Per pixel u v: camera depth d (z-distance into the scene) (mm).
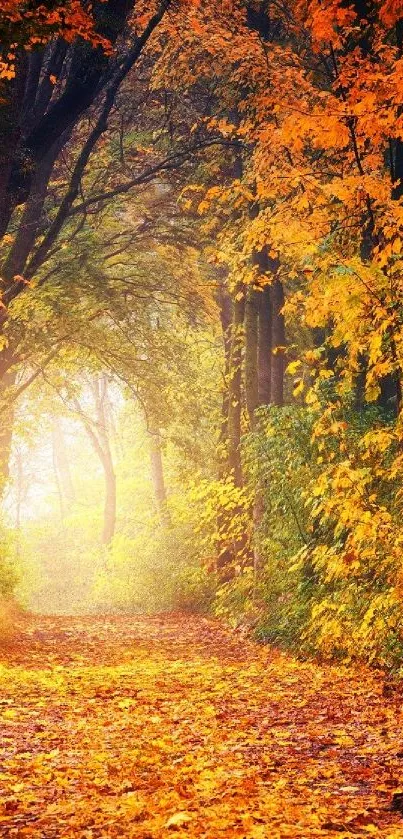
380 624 11492
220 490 21953
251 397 21266
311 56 18484
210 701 10914
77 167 20672
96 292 26297
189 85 21953
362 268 11016
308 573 16359
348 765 7168
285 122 11398
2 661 14898
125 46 24203
